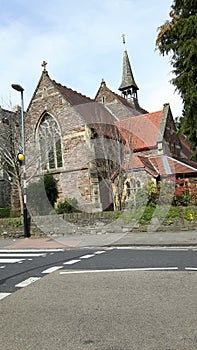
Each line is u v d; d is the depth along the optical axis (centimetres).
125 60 4466
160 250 1110
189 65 1877
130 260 943
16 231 1764
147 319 473
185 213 1530
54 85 2792
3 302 598
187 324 447
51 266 919
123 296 592
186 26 1856
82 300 582
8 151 2731
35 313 527
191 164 2895
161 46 2045
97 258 1012
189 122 1941
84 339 414
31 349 392
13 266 958
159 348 379
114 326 452
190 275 719
